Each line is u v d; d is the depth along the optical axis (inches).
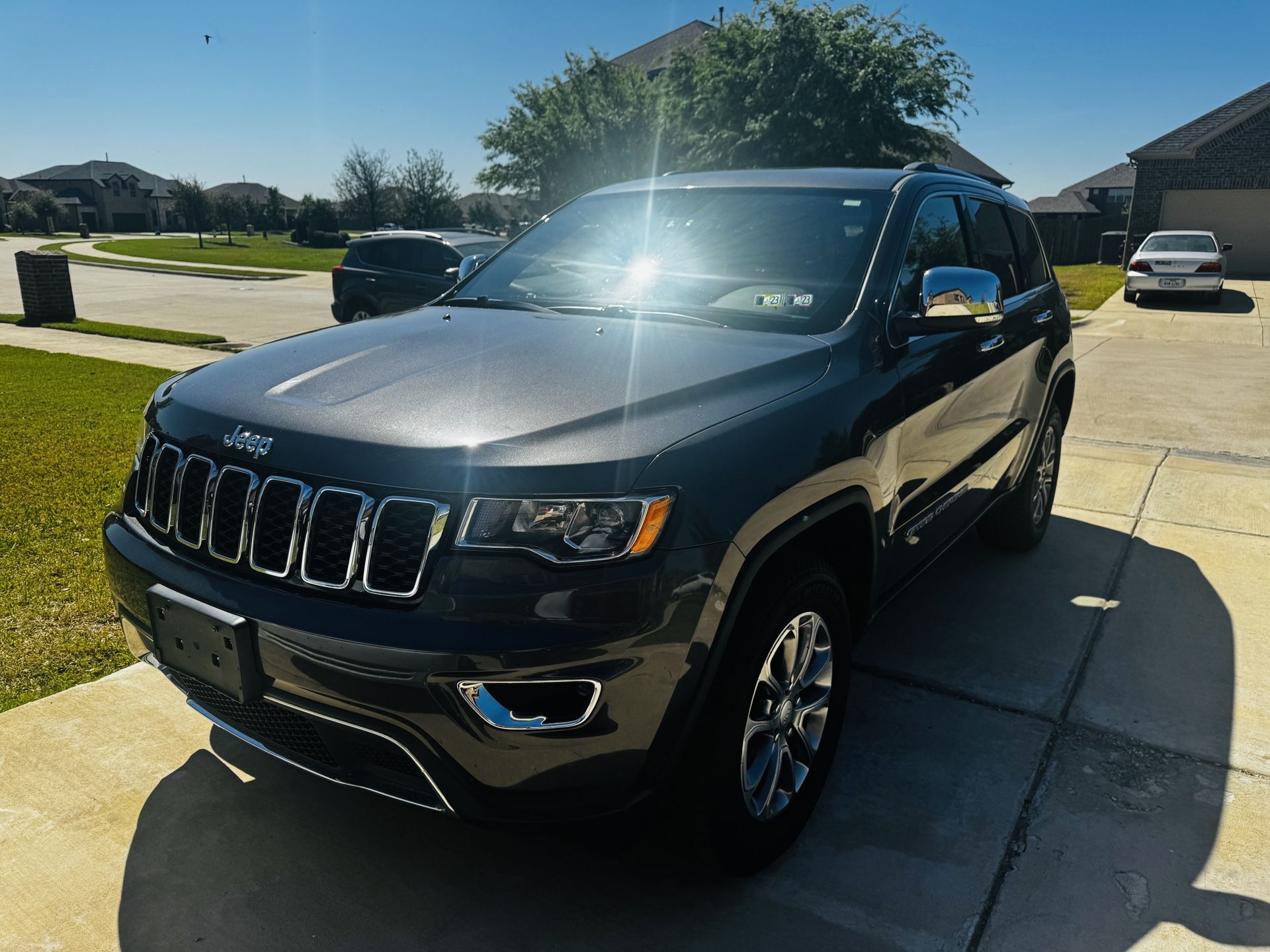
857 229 118.7
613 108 1212.5
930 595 163.5
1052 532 197.8
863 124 911.0
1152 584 169.2
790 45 929.5
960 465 133.0
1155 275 705.0
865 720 123.0
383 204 2874.0
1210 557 182.9
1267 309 680.4
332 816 102.2
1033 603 160.4
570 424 80.0
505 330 108.7
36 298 585.3
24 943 83.7
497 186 1350.9
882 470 102.4
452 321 115.5
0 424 275.6
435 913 88.7
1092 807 104.9
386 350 101.4
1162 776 110.8
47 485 211.2
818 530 97.6
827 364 99.7
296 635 76.6
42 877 91.8
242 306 744.3
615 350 98.6
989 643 145.3
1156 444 276.4
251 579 82.5
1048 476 184.7
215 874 93.0
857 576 106.5
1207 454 263.3
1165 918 88.2
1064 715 124.6
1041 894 91.4
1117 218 1547.7
